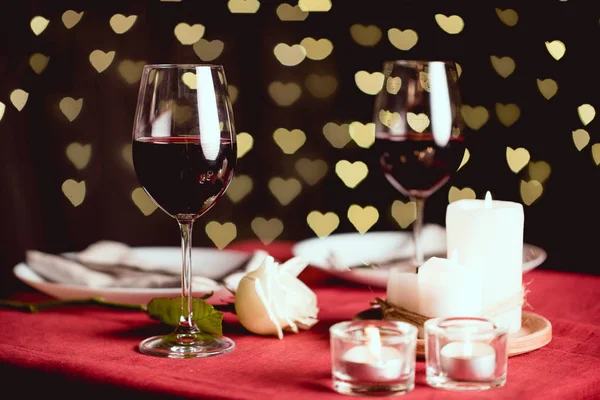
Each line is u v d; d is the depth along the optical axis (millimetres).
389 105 1124
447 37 2508
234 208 2791
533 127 2406
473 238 974
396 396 833
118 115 2697
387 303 973
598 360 931
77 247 2701
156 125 937
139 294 1091
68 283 1158
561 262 2297
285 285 1012
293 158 2766
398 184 1143
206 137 935
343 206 2729
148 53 2668
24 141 2617
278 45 2611
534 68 2381
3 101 2578
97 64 2514
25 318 1090
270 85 2730
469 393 839
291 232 2777
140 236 2773
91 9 2609
